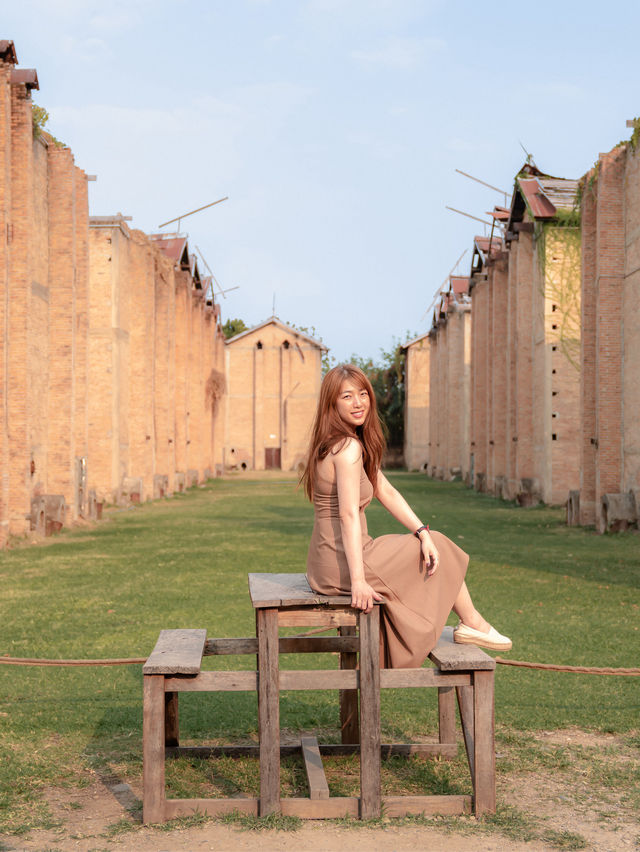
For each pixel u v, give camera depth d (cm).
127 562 1561
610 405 2194
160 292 3956
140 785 466
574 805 434
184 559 1580
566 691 668
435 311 6125
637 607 1048
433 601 436
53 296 2316
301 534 2033
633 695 655
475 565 1461
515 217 3306
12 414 1972
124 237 3331
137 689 687
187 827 406
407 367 7312
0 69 1875
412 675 421
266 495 3831
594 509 2298
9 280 1958
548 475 2948
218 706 634
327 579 433
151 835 396
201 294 5188
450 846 381
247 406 6812
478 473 4262
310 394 6781
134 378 3481
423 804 424
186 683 420
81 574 1408
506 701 636
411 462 7256
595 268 2316
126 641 859
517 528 2216
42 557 1662
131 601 1119
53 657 789
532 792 454
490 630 454
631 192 2142
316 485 444
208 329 5794
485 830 402
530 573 1362
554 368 2933
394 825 409
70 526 2289
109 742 544
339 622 429
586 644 823
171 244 4544
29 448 1997
